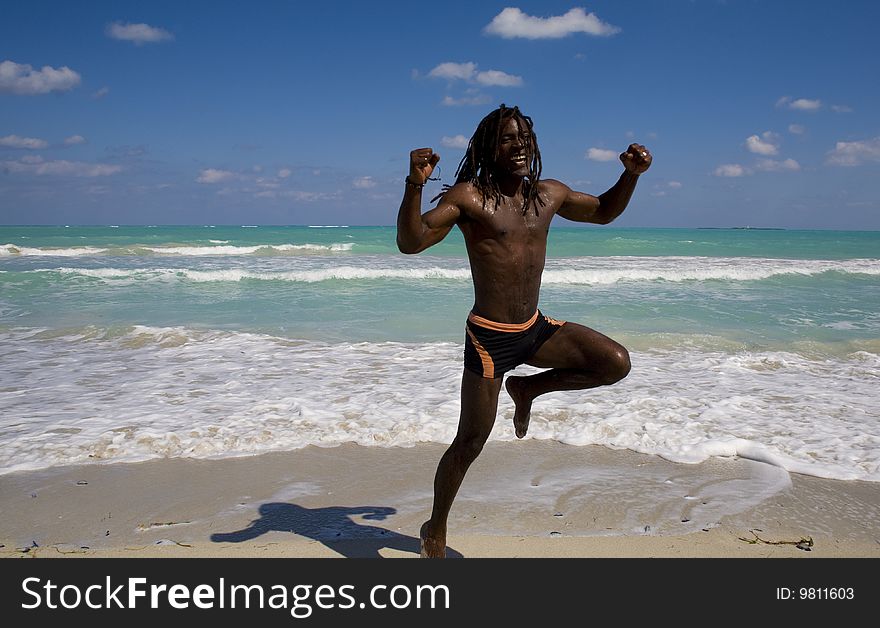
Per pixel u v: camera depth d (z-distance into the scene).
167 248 28.03
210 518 4.36
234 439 5.79
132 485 4.89
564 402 6.84
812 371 8.41
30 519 4.34
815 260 25.61
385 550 3.88
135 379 7.80
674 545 3.94
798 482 4.96
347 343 9.84
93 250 27.03
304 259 24.50
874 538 4.09
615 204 3.48
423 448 5.67
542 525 4.21
